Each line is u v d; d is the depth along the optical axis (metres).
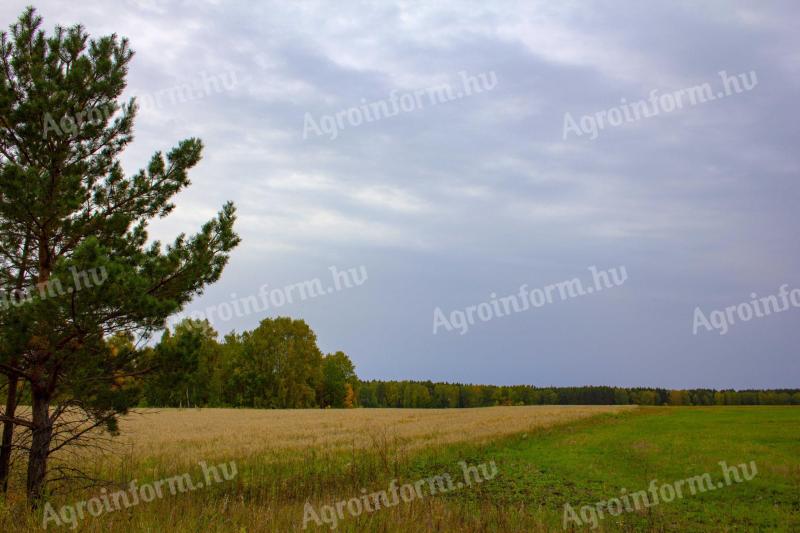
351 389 102.12
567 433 34.25
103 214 11.45
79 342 10.01
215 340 80.12
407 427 36.28
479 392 139.88
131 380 11.16
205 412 57.59
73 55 11.59
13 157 10.88
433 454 22.89
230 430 33.72
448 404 138.38
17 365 10.25
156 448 23.17
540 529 9.88
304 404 83.00
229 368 82.06
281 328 82.81
